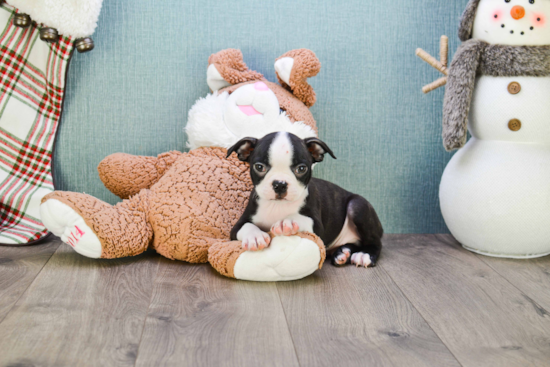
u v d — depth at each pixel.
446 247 1.84
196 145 1.78
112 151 1.91
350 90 1.96
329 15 1.92
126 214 1.56
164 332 1.08
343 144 1.98
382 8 1.93
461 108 1.64
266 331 1.10
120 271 1.46
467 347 1.06
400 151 2.00
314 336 1.09
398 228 2.04
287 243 1.37
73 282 1.35
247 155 1.48
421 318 1.20
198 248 1.53
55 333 1.06
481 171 1.67
